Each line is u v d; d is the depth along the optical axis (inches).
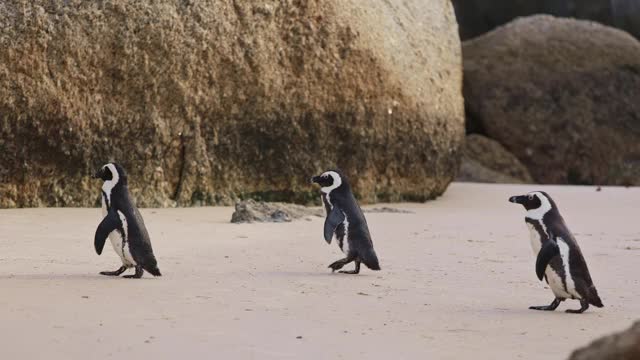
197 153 2741.1
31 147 2581.2
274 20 2856.8
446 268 1614.2
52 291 1311.5
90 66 2637.8
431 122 3171.8
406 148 3083.2
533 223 1293.1
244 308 1228.5
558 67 5354.3
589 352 802.2
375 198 3034.0
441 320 1188.5
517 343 1072.2
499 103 5280.5
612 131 5290.4
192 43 2726.4
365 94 2967.5
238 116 2790.4
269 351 1003.3
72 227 2106.3
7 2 2620.6
